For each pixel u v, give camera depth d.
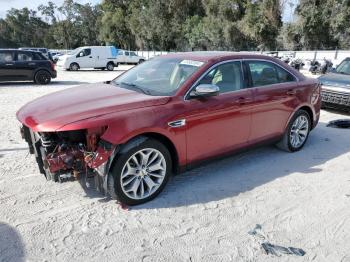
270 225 3.50
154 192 3.90
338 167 5.04
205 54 4.75
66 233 3.27
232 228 3.43
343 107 8.37
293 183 4.46
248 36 39.12
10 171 4.63
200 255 3.02
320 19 32.53
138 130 3.57
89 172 3.68
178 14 51.06
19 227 3.34
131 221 3.50
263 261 2.97
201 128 4.12
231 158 5.27
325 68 21.22
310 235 3.36
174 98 3.97
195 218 3.59
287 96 5.20
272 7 36.66
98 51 25.72
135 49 64.00
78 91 4.51
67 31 85.81
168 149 4.01
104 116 3.51
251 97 4.65
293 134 5.55
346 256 3.07
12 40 100.81
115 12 64.38
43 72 15.31
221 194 4.10
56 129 3.34
